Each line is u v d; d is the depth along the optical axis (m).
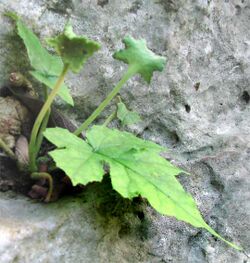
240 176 0.19
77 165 0.13
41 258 0.14
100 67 0.19
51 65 0.16
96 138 0.15
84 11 0.19
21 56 0.18
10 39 0.17
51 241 0.14
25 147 0.16
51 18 0.18
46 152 0.17
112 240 0.16
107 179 0.16
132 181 0.13
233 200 0.19
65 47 0.12
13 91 0.17
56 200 0.16
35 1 0.18
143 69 0.15
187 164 0.19
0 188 0.16
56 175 0.16
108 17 0.19
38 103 0.17
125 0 0.19
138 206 0.17
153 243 0.17
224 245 0.18
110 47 0.19
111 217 0.16
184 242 0.17
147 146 0.15
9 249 0.13
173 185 0.14
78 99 0.19
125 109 0.18
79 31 0.18
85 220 0.15
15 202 0.15
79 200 0.16
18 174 0.16
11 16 0.16
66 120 0.17
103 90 0.19
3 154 0.16
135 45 0.15
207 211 0.18
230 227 0.18
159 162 0.15
